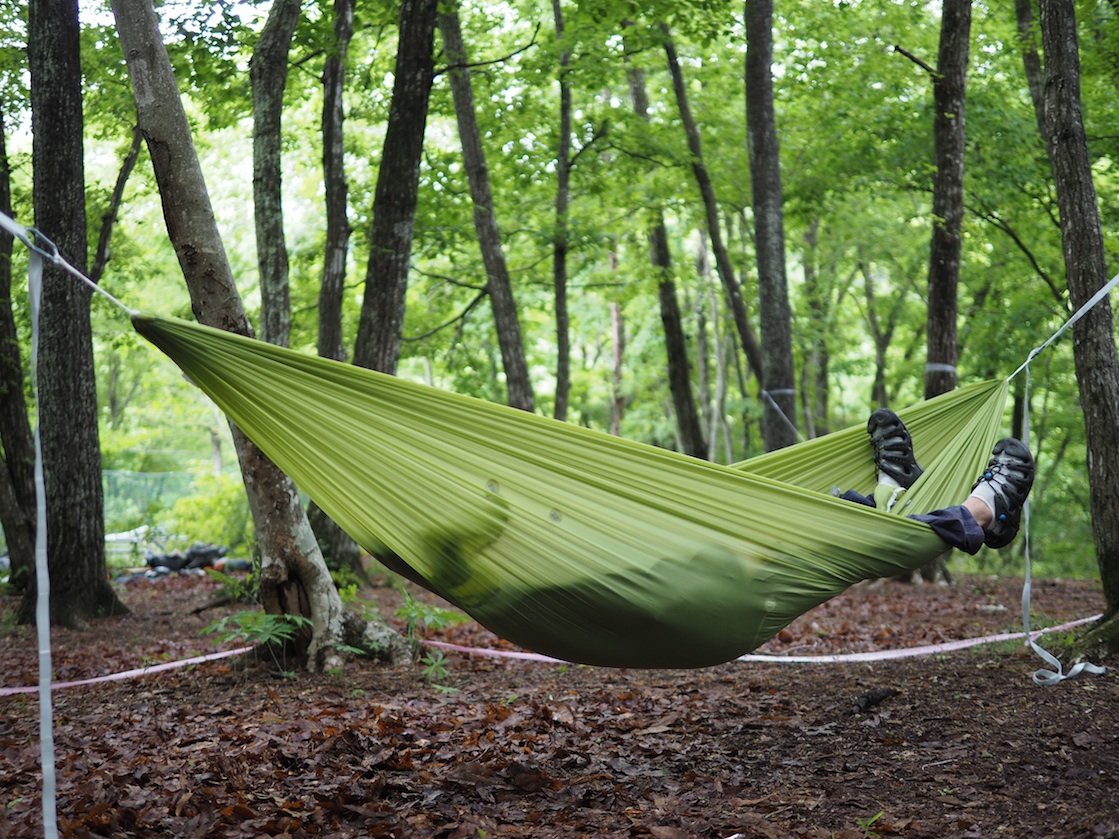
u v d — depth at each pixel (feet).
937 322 35.04
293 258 49.55
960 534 11.89
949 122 34.24
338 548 38.65
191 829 11.53
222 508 59.82
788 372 37.35
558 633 11.40
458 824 11.71
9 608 36.32
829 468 14.97
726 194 51.29
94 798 12.60
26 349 45.73
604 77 39.27
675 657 11.60
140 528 59.98
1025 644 21.79
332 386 10.67
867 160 44.21
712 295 72.54
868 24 42.04
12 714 18.74
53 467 32.68
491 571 10.96
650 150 44.57
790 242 64.39
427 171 42.78
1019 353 54.19
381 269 31.65
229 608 35.09
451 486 10.77
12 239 34.32
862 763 13.97
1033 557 67.92
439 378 89.51
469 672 22.52
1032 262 47.21
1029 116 44.09
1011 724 15.30
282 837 11.20
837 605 35.94
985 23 45.19
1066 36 20.15
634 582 10.77
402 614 23.18
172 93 19.31
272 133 27.35
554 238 44.50
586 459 10.80
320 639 21.79
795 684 20.06
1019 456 13.83
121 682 21.70
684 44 47.78
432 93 43.42
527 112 45.03
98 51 35.73
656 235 51.78
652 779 13.61
